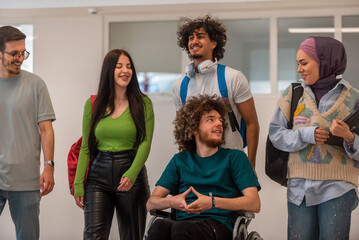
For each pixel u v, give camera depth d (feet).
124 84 10.25
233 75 10.21
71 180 10.67
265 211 15.23
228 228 8.45
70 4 16.43
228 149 9.08
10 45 10.06
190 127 8.96
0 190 10.34
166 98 15.93
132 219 10.14
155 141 15.88
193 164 9.03
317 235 9.49
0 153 10.34
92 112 10.37
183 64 15.92
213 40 10.58
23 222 10.48
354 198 9.25
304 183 9.32
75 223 16.06
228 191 8.82
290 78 15.40
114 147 10.16
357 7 15.01
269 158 9.84
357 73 15.03
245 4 15.49
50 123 10.75
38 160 10.65
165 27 16.07
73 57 16.33
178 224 8.13
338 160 9.20
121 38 16.28
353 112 9.25
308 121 9.41
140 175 10.34
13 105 10.34
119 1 16.25
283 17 15.42
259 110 15.43
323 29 15.25
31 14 16.43
